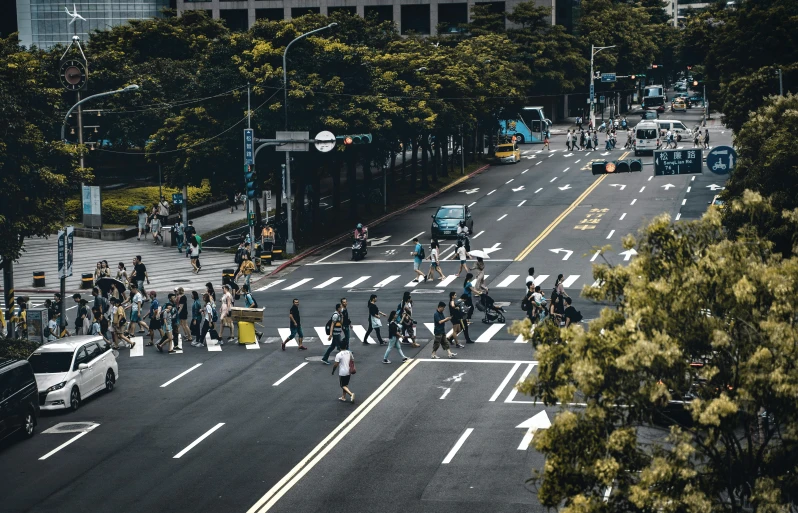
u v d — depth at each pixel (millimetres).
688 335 15656
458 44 99812
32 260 57875
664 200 69500
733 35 70750
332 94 61281
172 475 23500
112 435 26875
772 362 14641
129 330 39125
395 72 73188
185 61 81812
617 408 15938
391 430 26484
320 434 26328
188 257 58312
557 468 15711
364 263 54750
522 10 123250
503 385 30484
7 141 35656
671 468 14594
